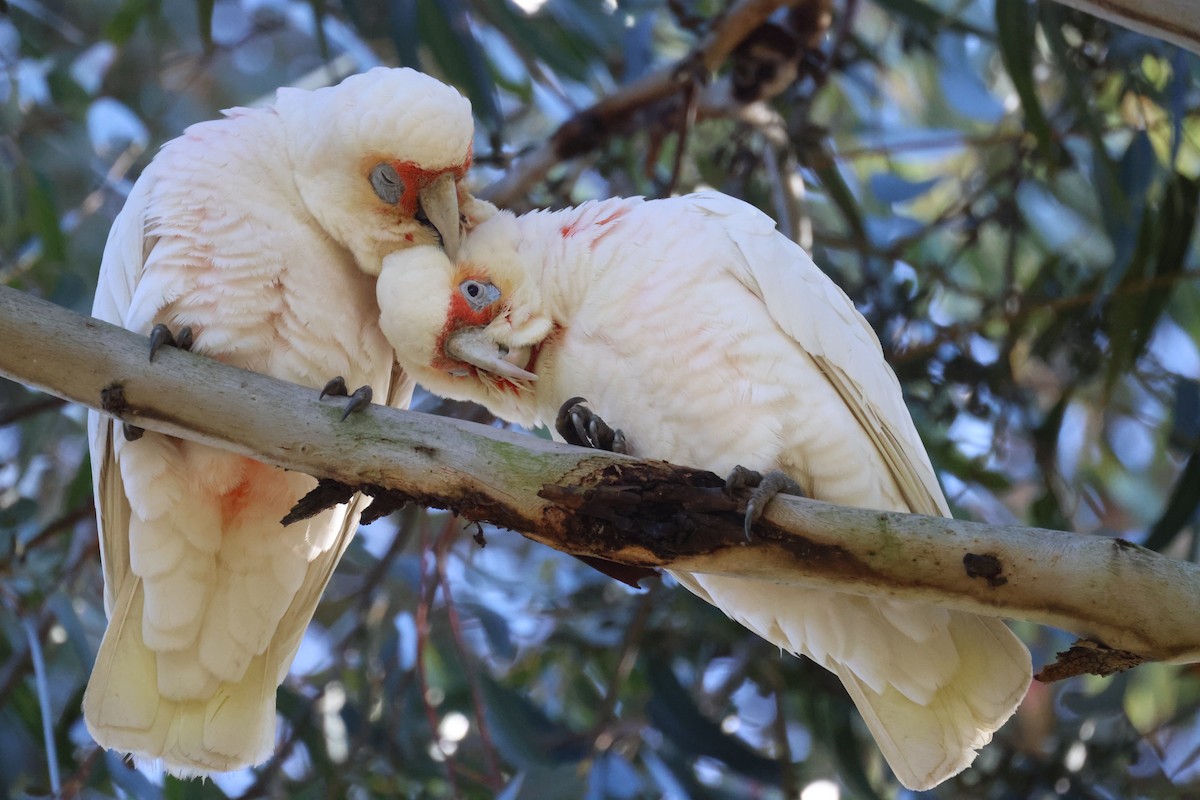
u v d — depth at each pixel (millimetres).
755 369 5855
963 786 8695
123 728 6207
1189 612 4617
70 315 5348
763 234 6223
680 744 8125
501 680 9383
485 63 9008
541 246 6328
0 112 9531
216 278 5949
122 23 9992
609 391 6039
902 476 6176
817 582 4984
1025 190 10656
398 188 6352
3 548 8234
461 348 6289
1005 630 5766
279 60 12672
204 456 5902
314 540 6348
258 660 6477
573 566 9906
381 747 8602
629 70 8922
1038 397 11102
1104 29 8320
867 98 11336
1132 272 8227
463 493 5078
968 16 11250
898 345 8844
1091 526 11547
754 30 8938
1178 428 8672
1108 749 8633
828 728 8633
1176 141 7672
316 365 6168
